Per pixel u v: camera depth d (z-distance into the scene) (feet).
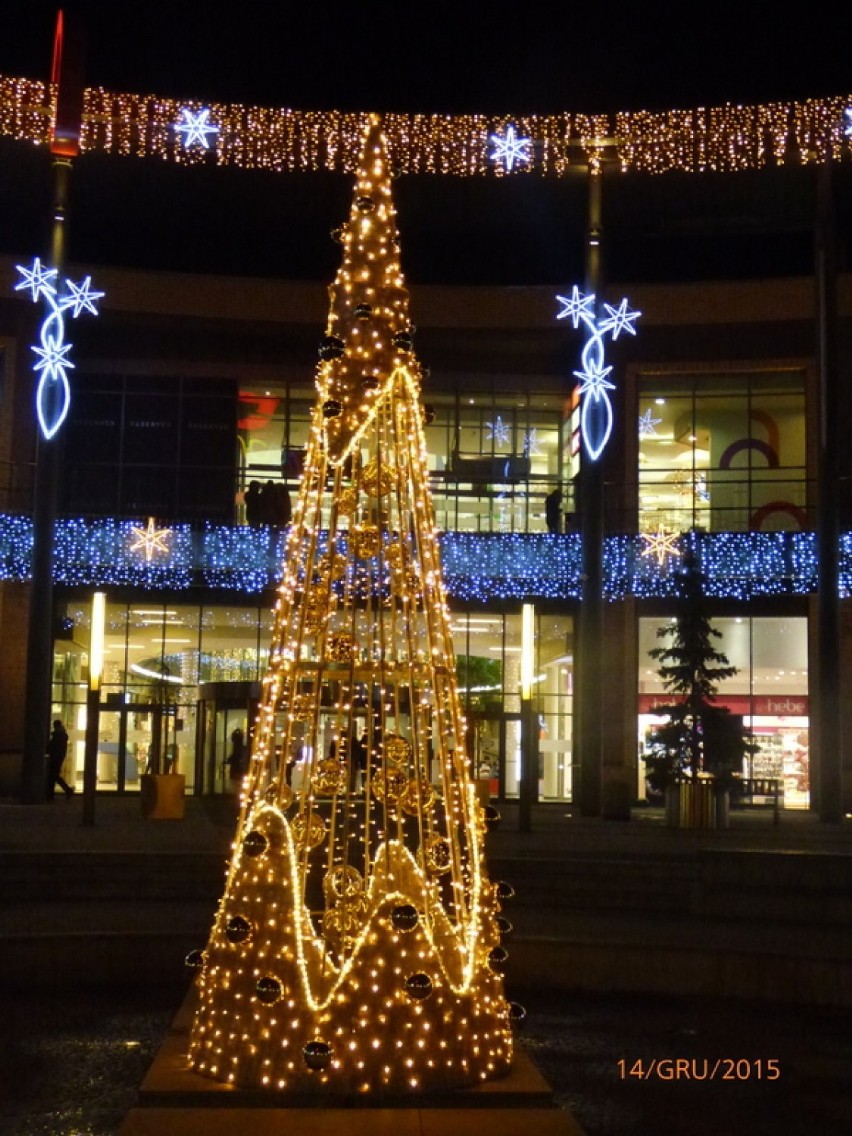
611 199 96.99
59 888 48.55
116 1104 27.55
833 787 84.07
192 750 102.73
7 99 81.97
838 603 86.89
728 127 84.43
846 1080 30.48
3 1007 36.17
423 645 42.52
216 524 102.73
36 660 87.10
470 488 108.37
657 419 104.78
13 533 98.68
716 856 47.11
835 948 39.75
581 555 99.71
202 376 105.70
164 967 39.50
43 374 89.04
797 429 103.19
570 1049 33.01
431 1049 22.29
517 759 103.71
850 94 85.51
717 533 101.50
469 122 84.79
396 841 23.52
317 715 23.71
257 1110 21.53
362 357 24.41
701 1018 36.27
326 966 22.71
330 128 84.58
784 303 101.60
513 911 47.57
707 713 79.05
